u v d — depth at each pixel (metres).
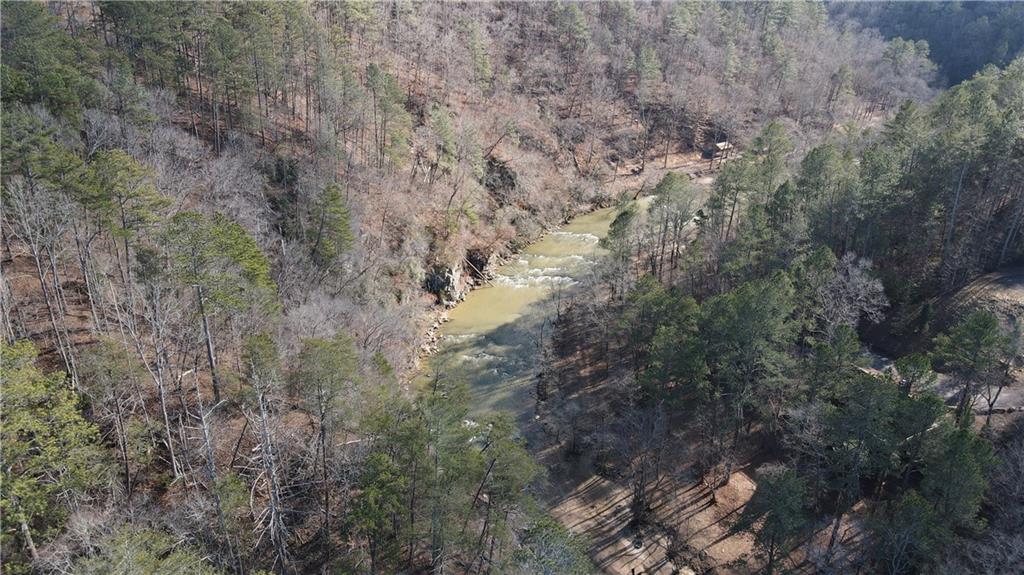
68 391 35.72
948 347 49.38
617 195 116.44
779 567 43.09
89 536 31.69
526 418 60.62
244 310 44.22
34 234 46.44
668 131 131.75
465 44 126.56
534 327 75.88
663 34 147.50
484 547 40.09
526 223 102.00
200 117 80.12
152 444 42.12
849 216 65.50
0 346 31.25
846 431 42.56
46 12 68.50
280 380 42.34
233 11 84.00
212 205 58.41
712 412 55.59
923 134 73.62
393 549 38.88
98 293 48.41
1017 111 74.25
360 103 86.06
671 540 48.19
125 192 44.28
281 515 39.47
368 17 110.12
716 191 76.44
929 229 67.00
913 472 48.88
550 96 129.50
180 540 33.41
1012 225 66.31
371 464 36.91
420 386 63.09
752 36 154.62
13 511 30.14
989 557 37.66
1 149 43.47
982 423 51.16
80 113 58.66
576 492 52.75
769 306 49.00
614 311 67.75
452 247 86.56
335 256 64.38
